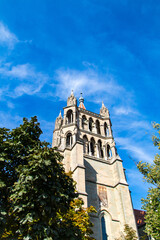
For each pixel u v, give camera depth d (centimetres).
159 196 2658
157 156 3020
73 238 1603
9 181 1570
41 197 1391
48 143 1733
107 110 5984
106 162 4622
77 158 3934
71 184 1742
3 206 1420
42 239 1367
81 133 5028
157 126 3117
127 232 3114
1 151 1586
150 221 2606
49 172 1531
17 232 1412
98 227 3553
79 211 2594
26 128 1777
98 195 3978
